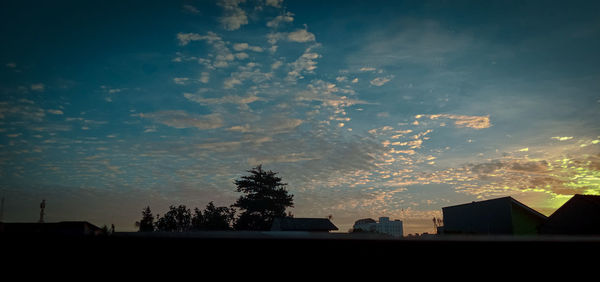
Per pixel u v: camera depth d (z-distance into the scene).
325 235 4.68
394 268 4.19
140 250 4.73
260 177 50.34
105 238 4.85
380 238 4.32
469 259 4.08
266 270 4.41
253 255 4.47
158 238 4.73
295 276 4.33
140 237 4.77
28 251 4.87
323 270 4.31
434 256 4.15
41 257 4.84
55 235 4.94
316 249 4.38
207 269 4.52
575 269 3.91
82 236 4.89
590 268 3.89
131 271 4.68
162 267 4.61
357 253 4.30
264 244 4.48
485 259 4.06
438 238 4.23
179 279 4.54
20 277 4.77
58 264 4.79
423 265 4.14
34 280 4.77
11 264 4.80
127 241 4.79
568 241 3.98
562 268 3.93
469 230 24.23
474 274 4.04
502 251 4.05
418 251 4.19
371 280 4.20
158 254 4.67
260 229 48.00
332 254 4.34
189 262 4.59
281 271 4.38
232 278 4.43
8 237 4.90
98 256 4.77
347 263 4.29
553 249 3.98
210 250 4.58
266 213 49.19
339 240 4.37
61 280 4.72
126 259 4.73
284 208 49.97
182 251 4.63
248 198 49.69
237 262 4.48
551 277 3.91
